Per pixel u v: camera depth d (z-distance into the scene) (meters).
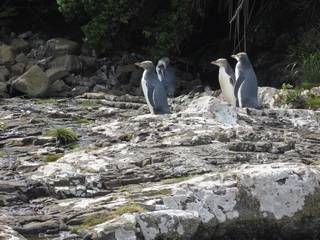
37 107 17.92
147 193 10.38
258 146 12.77
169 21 23.98
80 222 9.70
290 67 22.81
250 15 24.81
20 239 8.88
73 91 21.36
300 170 10.54
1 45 23.39
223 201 10.13
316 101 18.17
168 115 14.95
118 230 9.27
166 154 12.29
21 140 13.80
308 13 24.73
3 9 26.55
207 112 14.62
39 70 20.84
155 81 16.75
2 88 20.88
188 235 9.61
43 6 26.52
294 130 14.65
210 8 26.06
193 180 10.66
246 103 17.42
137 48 25.28
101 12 23.84
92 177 11.21
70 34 26.06
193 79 24.12
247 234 10.23
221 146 12.79
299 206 10.30
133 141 13.47
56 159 12.54
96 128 14.72
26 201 10.64
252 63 24.45
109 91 21.52
